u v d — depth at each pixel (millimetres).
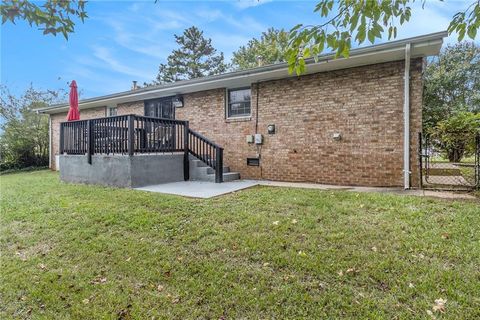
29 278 2941
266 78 8086
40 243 3809
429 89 16656
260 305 2311
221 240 3492
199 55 32438
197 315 2258
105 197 5895
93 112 13203
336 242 3264
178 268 2955
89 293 2637
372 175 6707
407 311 2127
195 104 9852
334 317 2125
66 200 5828
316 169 7453
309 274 2688
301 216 4133
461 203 4418
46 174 12109
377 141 6645
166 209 4797
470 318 2025
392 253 2959
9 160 15633
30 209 5258
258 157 8445
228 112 9188
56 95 18047
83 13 2693
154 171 7508
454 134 6957
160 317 2258
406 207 4309
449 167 7684
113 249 3475
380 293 2359
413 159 6281
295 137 7785
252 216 4230
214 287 2588
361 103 6824
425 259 2816
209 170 8227
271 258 3002
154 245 3504
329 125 7254
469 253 2854
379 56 6168
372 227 3623
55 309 2443
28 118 16203
